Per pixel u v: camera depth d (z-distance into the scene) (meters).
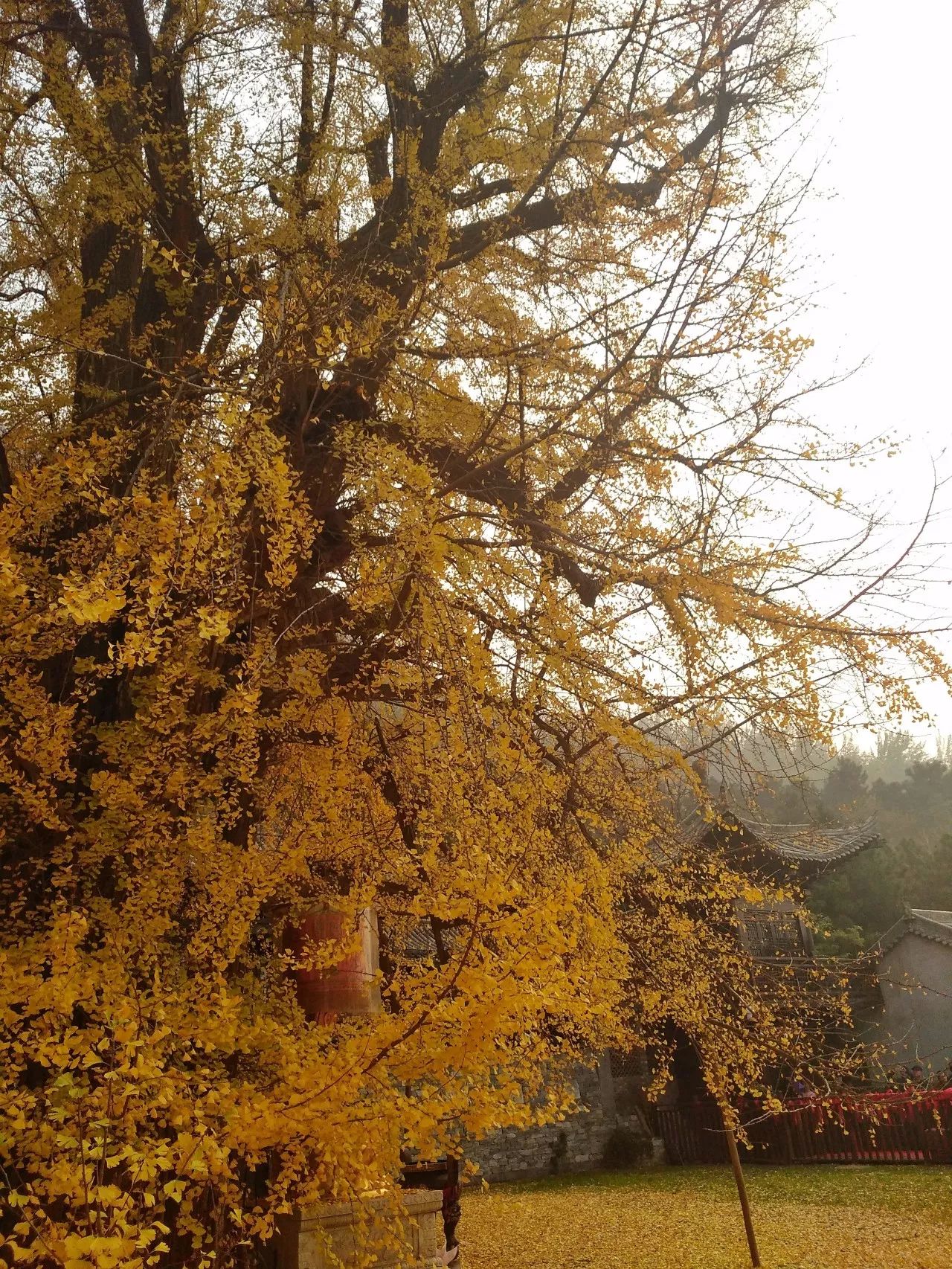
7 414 4.45
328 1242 3.63
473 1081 2.97
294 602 5.13
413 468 3.96
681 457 4.93
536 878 3.66
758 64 5.92
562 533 4.78
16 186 4.99
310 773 4.46
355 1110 2.90
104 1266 2.12
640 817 5.25
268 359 3.98
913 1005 18.45
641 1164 16.75
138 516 3.20
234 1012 3.15
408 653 4.81
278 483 3.29
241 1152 3.10
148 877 3.40
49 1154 2.65
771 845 6.18
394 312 4.77
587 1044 6.39
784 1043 5.75
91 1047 2.81
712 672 4.59
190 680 3.50
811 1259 8.35
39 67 5.51
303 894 4.35
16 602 2.88
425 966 3.30
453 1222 6.28
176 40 5.70
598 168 5.39
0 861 3.99
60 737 3.28
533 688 4.44
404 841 4.70
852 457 4.64
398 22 6.39
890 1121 13.71
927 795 33.38
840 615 4.56
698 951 5.73
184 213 5.52
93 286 5.02
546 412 5.02
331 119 5.70
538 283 5.37
